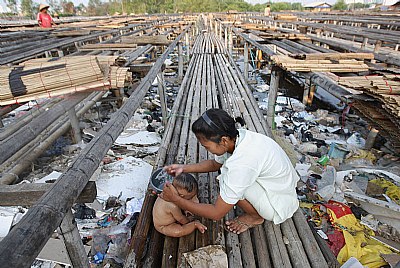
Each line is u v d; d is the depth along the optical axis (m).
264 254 2.09
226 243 2.13
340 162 4.71
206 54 11.75
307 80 7.71
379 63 4.70
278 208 2.00
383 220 3.27
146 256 2.06
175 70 11.44
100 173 4.06
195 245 2.08
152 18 20.28
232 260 1.99
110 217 3.32
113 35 10.25
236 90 6.42
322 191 3.66
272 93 5.70
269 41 8.12
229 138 1.71
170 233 2.11
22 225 1.16
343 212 3.33
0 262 0.96
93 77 3.04
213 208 1.82
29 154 4.34
